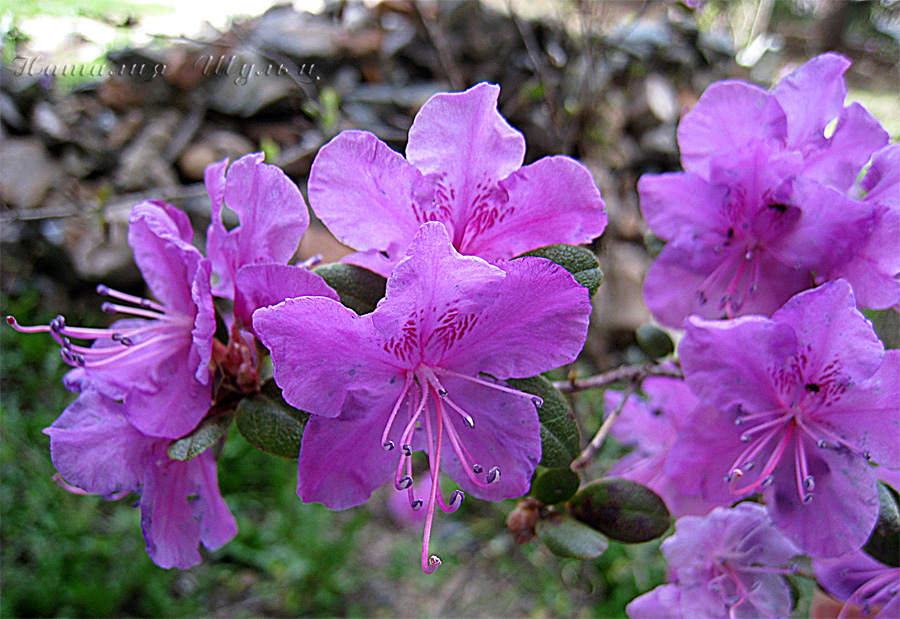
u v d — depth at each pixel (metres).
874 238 0.10
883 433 0.09
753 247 0.11
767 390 0.10
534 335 0.08
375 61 0.40
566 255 0.09
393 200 0.08
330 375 0.08
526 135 0.34
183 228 0.10
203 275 0.08
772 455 0.10
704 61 0.49
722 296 0.12
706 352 0.10
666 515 0.10
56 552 0.34
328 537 0.37
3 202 0.43
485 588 0.37
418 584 0.37
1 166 0.43
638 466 0.14
